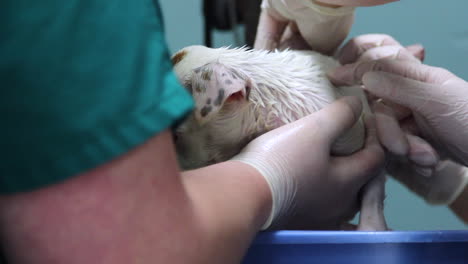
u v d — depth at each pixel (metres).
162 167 0.52
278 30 1.35
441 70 1.07
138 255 0.51
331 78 1.07
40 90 0.45
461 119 1.02
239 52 1.01
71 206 0.48
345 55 1.30
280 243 0.77
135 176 0.50
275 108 0.99
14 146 0.46
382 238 0.77
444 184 1.21
